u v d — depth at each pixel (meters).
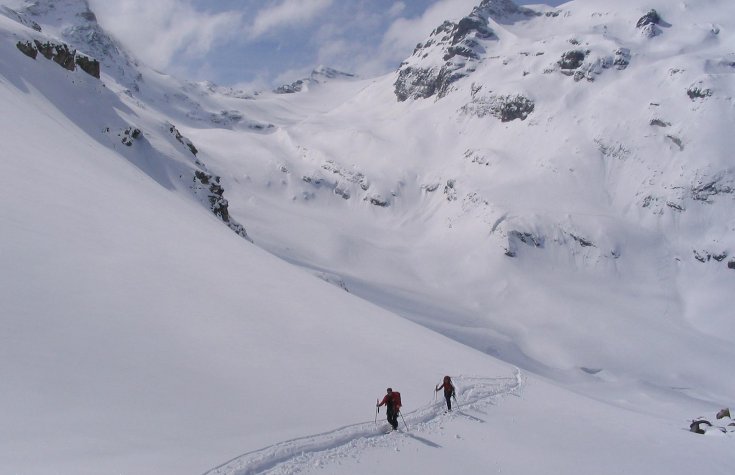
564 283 198.50
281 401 18.12
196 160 104.31
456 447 18.39
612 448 22.27
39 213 24.75
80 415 13.74
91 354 16.75
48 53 81.06
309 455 14.98
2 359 14.82
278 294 29.23
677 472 20.62
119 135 79.69
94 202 29.81
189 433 14.35
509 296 190.25
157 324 20.16
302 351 23.08
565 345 151.12
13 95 48.81
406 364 26.69
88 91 84.56
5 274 18.73
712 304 184.50
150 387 16.20
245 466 13.20
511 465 17.72
